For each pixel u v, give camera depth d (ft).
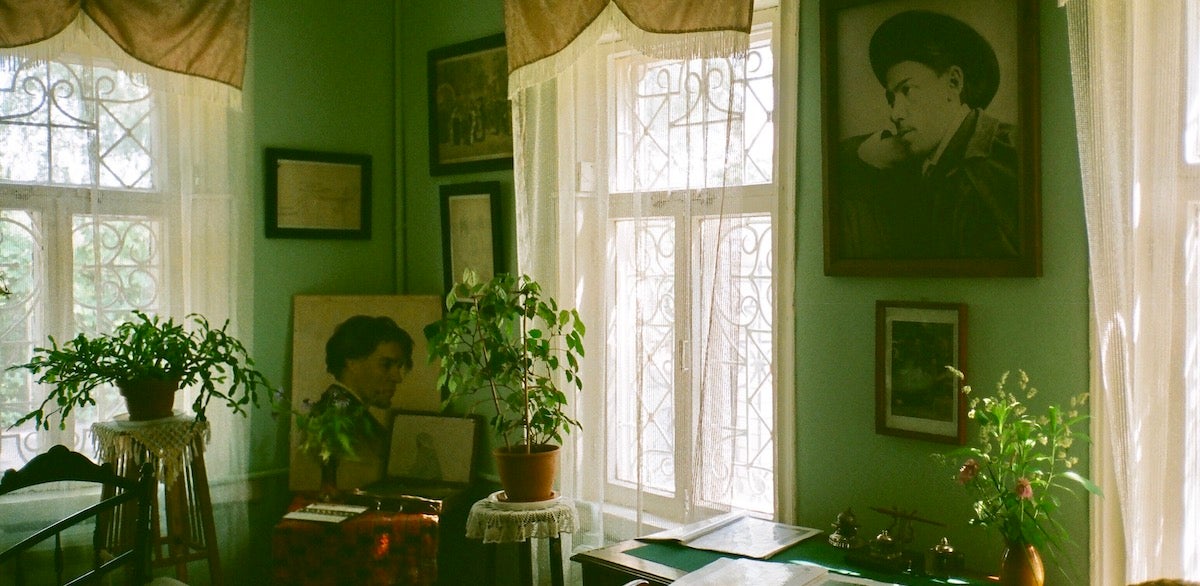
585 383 10.44
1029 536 7.00
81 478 8.43
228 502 11.59
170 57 10.87
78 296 10.62
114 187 10.89
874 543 7.91
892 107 8.32
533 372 10.32
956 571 7.59
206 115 11.29
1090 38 7.02
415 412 12.54
